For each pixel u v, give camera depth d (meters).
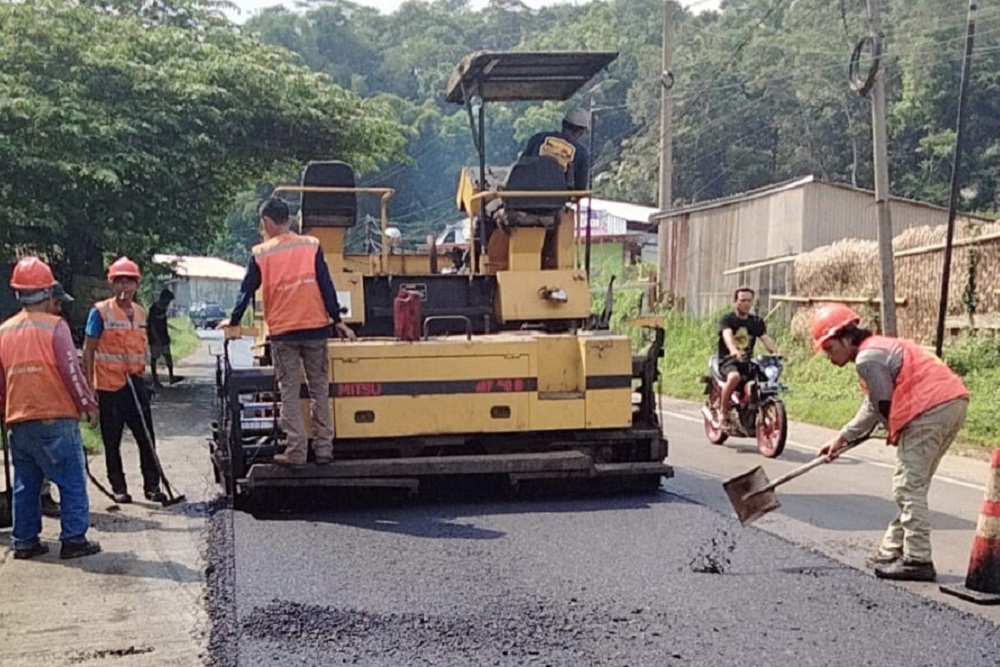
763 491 7.00
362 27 68.12
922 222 26.56
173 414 15.91
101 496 9.15
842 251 20.17
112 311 8.72
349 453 8.34
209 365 28.47
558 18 64.19
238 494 8.12
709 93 49.41
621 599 5.86
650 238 44.19
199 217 22.86
